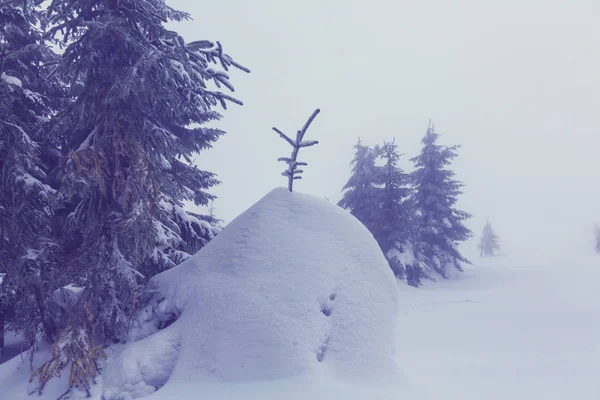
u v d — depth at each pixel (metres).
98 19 9.24
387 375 7.93
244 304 8.40
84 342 8.08
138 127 9.73
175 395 7.36
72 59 9.39
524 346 12.96
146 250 8.93
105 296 9.09
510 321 17.00
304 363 7.60
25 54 13.12
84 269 9.09
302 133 9.67
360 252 9.32
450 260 34.31
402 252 31.42
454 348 13.02
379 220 33.06
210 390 7.41
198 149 14.52
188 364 8.01
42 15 13.62
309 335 7.98
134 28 9.77
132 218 8.49
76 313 8.49
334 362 7.89
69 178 8.48
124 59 9.70
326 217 9.66
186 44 9.20
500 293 25.88
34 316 10.01
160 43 9.52
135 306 9.12
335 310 8.47
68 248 10.60
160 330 9.07
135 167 8.93
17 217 10.52
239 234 9.55
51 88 13.73
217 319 8.39
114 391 7.85
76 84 11.41
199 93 9.71
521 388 8.79
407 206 33.50
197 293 9.01
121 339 9.08
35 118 12.32
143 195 8.81
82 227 9.89
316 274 8.70
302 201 9.86
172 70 9.00
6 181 10.55
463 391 8.45
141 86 8.55
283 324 8.02
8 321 12.28
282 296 8.39
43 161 12.34
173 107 9.73
